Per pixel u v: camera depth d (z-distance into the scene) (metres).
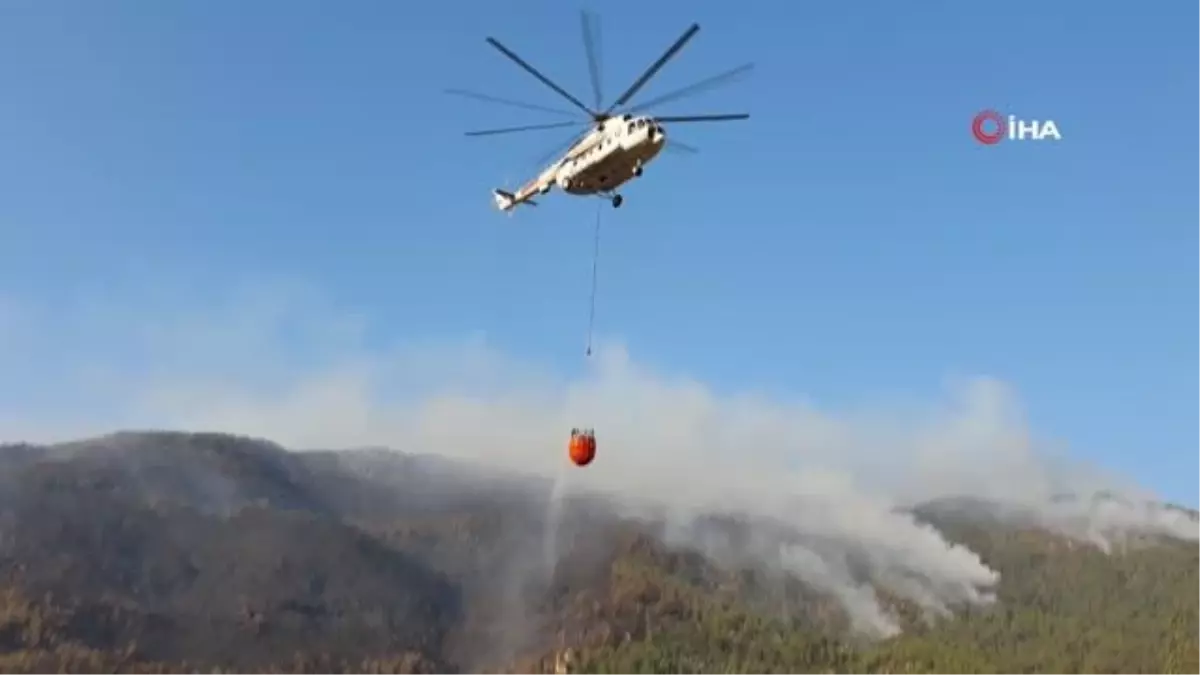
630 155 54.72
